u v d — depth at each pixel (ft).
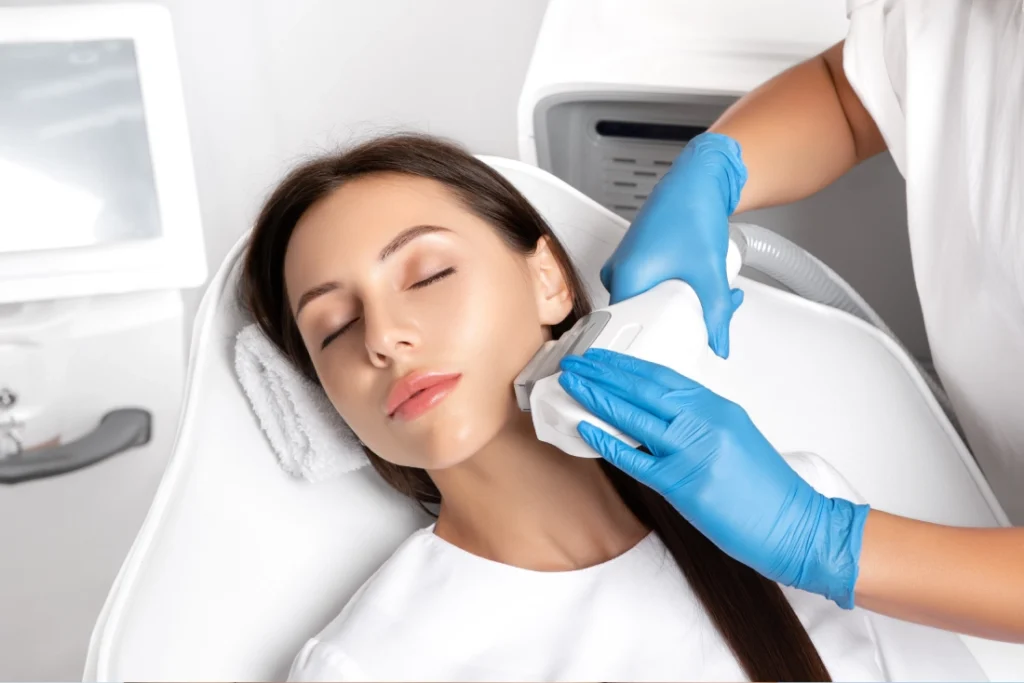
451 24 4.99
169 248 4.02
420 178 2.94
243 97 5.26
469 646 2.92
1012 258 2.98
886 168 4.26
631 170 4.42
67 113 3.90
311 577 3.25
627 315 2.85
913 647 3.12
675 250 3.14
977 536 2.59
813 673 2.85
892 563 2.55
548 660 2.86
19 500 4.13
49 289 3.96
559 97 4.13
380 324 2.69
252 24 5.08
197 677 2.93
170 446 4.36
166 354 4.29
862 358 3.57
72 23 3.84
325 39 5.14
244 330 3.28
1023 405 3.27
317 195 2.93
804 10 4.30
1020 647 3.15
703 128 4.24
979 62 2.99
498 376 2.76
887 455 3.52
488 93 5.13
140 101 3.92
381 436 2.80
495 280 2.84
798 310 3.59
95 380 4.25
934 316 3.33
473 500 3.00
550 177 3.56
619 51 4.15
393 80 5.23
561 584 2.96
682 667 2.86
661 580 3.00
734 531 2.57
